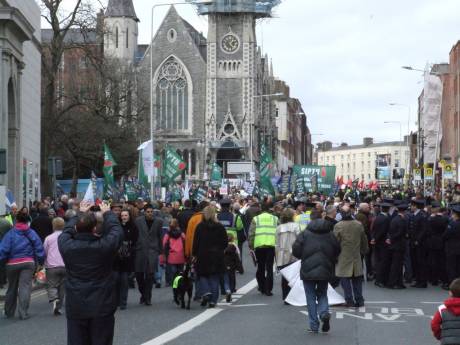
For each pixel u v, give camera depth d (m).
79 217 11.58
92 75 68.38
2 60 40.38
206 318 19.11
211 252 20.97
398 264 26.36
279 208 29.14
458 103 82.62
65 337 16.64
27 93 47.94
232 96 131.00
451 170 58.59
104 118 66.44
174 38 131.50
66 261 11.41
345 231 21.20
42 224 27.41
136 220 22.12
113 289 11.58
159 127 129.12
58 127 64.56
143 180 51.12
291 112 195.75
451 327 10.37
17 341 16.20
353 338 16.14
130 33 137.38
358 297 21.36
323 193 60.94
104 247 11.38
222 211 26.30
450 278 25.64
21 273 19.88
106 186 42.81
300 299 20.83
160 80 131.62
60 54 53.97
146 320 18.91
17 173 43.56
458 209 25.45
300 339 16.00
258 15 132.12
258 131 136.62
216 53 130.62
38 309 21.78
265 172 56.84
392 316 19.47
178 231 26.09
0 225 24.27
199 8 129.88
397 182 142.62
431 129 101.19
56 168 37.31
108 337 11.55
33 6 50.38
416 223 26.84
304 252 17.05
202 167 130.88
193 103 131.50
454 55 87.12
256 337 16.23
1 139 39.97
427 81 100.75
